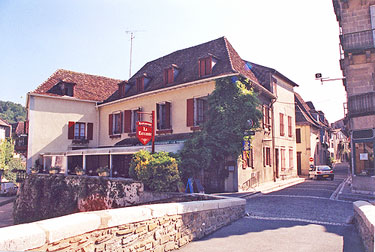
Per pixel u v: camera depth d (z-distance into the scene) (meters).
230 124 15.27
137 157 13.09
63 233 3.43
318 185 18.92
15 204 21.20
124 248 4.49
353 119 15.15
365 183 14.34
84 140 23.98
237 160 15.33
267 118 20.20
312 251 5.60
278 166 21.56
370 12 15.27
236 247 5.98
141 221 4.90
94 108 24.91
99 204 14.61
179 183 12.05
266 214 9.70
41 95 22.28
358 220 6.59
